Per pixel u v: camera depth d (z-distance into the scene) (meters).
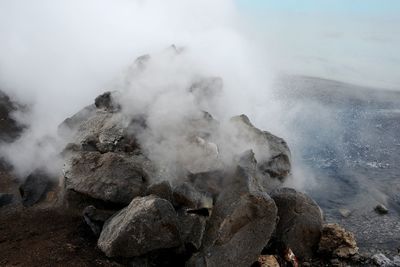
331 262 6.66
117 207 6.80
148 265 5.89
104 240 5.94
